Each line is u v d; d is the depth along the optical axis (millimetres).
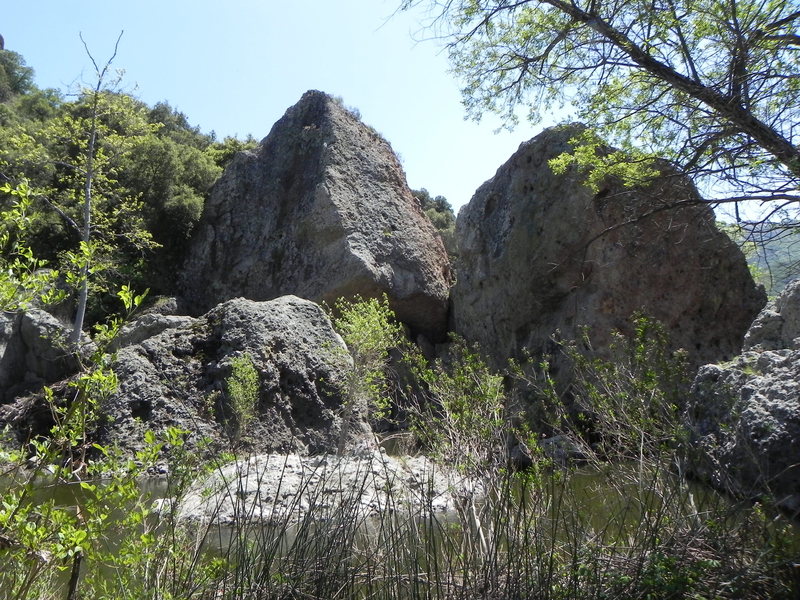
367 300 21656
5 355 15344
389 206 23547
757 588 3883
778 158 6000
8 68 42438
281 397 12602
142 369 12391
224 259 23672
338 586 4266
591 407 5449
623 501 4887
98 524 3158
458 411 5340
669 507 4422
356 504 4777
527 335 18109
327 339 14141
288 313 14031
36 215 3418
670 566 3953
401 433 6973
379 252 22312
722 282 15562
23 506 3006
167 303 21750
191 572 3992
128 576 3832
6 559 3365
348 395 11750
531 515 4402
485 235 19734
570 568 4141
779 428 6777
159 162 23906
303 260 22562
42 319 15594
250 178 24453
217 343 13352
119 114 20719
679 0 6508
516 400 5953
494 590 4145
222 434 11445
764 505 4398
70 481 3365
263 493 7156
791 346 9414
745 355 8695
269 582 4219
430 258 23406
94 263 3613
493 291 19266
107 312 20500
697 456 4730
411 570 4395
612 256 15812
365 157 24281
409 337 21984
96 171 20422
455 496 4855
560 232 17047
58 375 15297
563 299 17156
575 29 7219
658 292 15547
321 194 22625
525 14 7578
